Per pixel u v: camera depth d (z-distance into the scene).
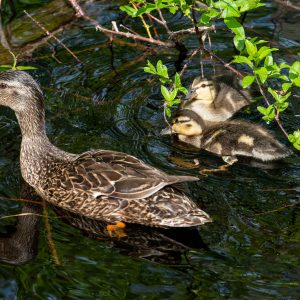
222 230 9.90
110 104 13.26
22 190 11.09
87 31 15.52
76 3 15.70
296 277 8.91
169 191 10.08
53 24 15.76
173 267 9.23
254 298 8.59
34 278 9.05
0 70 13.34
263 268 9.11
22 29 15.61
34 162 11.19
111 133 12.43
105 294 8.73
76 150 11.88
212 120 13.16
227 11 10.71
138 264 9.32
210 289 8.77
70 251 9.61
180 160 11.77
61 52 14.87
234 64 14.43
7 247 9.67
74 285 8.90
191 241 9.74
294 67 10.59
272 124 12.69
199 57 14.68
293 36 15.02
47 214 10.57
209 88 13.50
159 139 12.33
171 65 14.50
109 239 9.95
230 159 11.77
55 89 13.67
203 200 10.59
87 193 10.39
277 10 15.99
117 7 16.34
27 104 11.38
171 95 11.20
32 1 16.55
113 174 10.29
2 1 16.39
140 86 13.84
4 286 8.95
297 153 11.86
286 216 10.16
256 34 15.12
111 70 14.30
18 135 12.41
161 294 8.71
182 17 15.86
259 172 11.38
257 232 9.82
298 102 13.14
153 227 10.18
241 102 13.55
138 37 14.25
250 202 10.53
